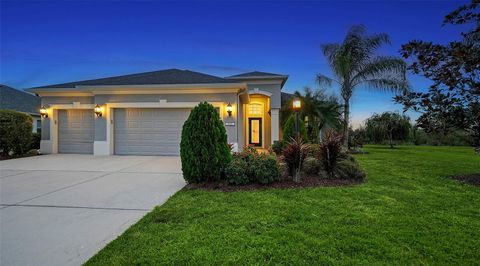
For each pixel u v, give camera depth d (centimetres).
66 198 506
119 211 432
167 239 320
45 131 1291
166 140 1191
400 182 646
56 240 323
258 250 291
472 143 764
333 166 669
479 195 525
